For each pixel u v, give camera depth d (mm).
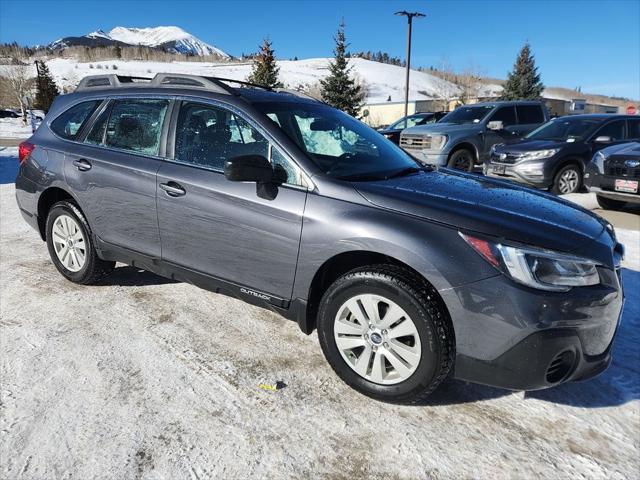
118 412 2436
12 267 4391
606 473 2186
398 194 2598
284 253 2740
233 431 2350
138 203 3324
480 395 2730
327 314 2686
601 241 2512
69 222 3857
